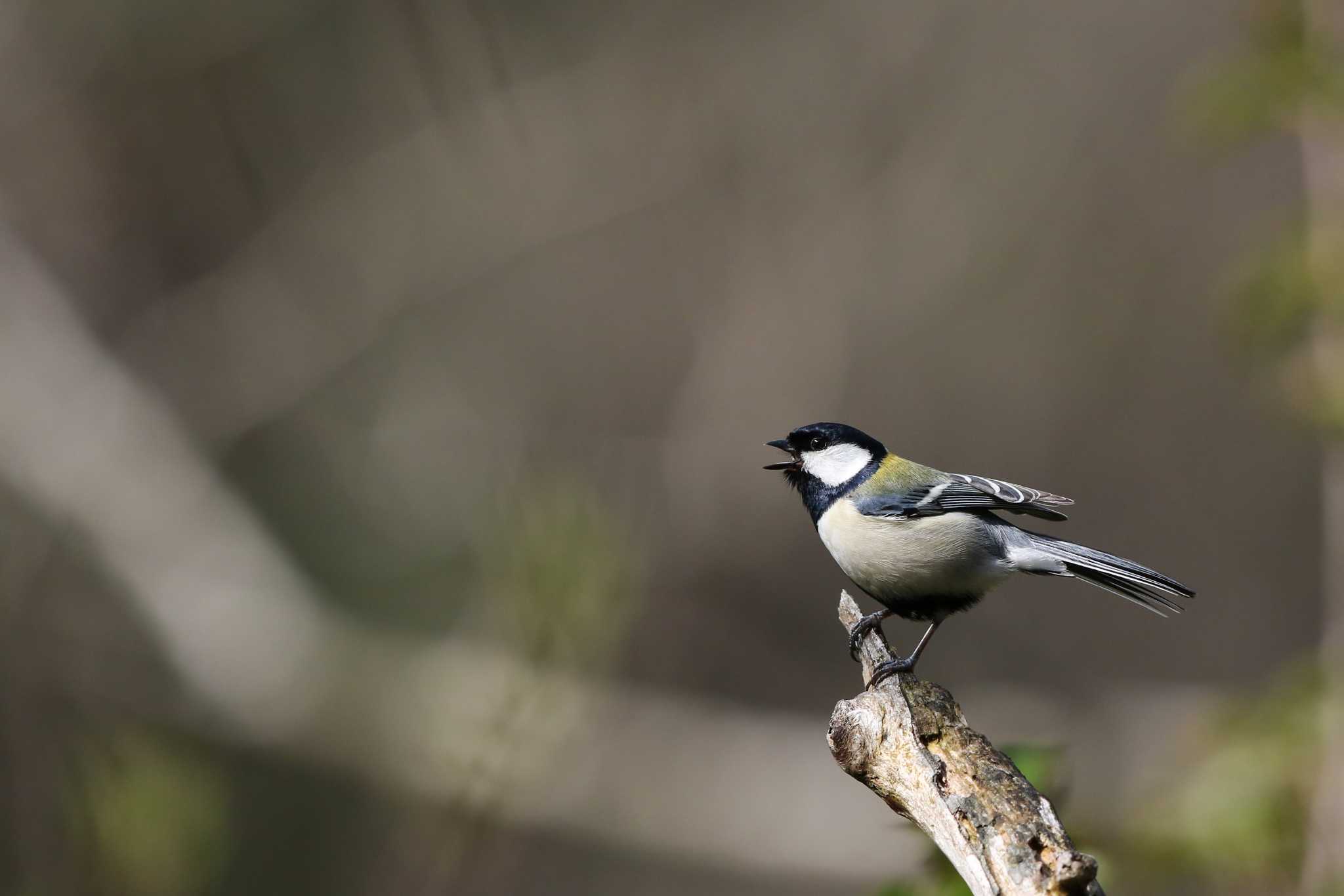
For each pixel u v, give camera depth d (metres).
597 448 15.32
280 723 12.91
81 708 12.67
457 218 16.03
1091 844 6.57
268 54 16.06
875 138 16.20
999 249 15.84
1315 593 14.58
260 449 15.32
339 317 15.91
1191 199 15.26
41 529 13.88
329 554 14.48
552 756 9.92
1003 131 15.96
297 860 12.45
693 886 13.62
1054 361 15.68
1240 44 10.34
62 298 15.18
